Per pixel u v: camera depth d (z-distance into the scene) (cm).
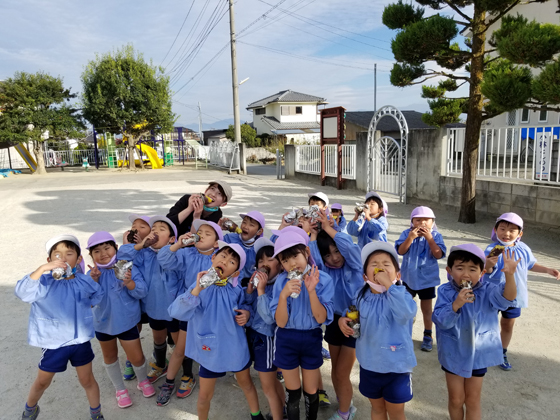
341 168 1537
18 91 2483
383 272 258
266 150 3788
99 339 334
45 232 946
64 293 296
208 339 285
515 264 263
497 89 696
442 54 895
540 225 805
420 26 819
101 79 2659
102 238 327
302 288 275
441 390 346
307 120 4181
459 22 828
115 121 2753
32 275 277
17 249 811
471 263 273
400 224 911
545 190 789
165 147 3384
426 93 1080
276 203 1232
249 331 307
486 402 326
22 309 528
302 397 345
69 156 3616
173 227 366
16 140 2556
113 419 322
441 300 284
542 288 539
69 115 2723
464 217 901
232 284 295
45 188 1844
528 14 1473
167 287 352
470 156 879
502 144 1205
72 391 361
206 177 2244
